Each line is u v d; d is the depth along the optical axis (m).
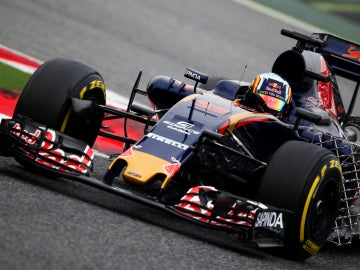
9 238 17.59
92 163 22.69
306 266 22.56
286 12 83.00
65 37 53.41
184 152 22.02
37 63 44.50
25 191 21.59
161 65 53.25
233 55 62.03
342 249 26.19
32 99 23.45
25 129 22.78
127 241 19.55
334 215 23.47
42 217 19.64
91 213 21.09
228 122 23.75
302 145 22.78
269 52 66.25
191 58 57.81
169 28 65.44
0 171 23.22
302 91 28.09
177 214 20.77
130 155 21.78
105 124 34.97
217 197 21.23
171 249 19.94
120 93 43.38
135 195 20.98
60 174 21.67
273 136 25.33
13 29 51.41
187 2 77.25
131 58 52.84
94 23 60.47
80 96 24.02
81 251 17.97
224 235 23.44
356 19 83.81
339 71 32.47
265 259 21.83
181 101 24.62
